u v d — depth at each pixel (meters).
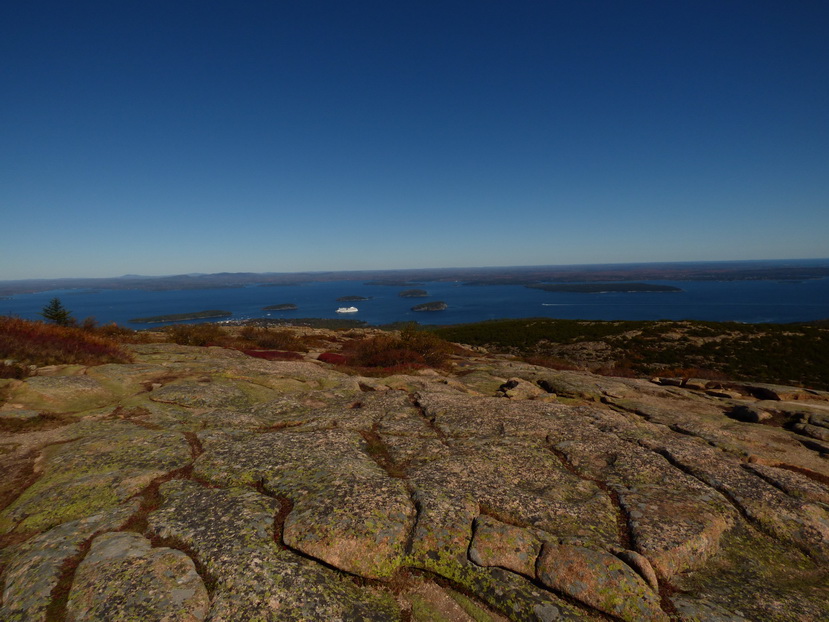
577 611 3.97
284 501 5.41
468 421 9.24
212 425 8.66
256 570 4.09
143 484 5.82
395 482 5.87
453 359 24.23
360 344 25.91
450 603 4.14
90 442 7.18
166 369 13.37
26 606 3.61
